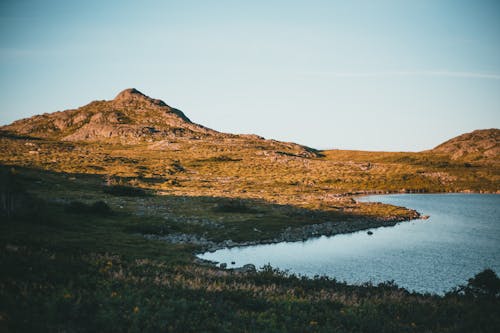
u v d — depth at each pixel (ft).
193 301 61.82
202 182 538.47
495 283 90.79
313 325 56.65
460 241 226.99
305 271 161.99
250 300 67.36
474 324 61.00
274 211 305.94
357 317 62.18
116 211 266.16
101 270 78.07
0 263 67.31
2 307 49.44
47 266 72.23
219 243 208.33
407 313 70.08
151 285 70.79
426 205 408.87
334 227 259.19
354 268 168.45
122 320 49.37
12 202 199.41
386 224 282.56
